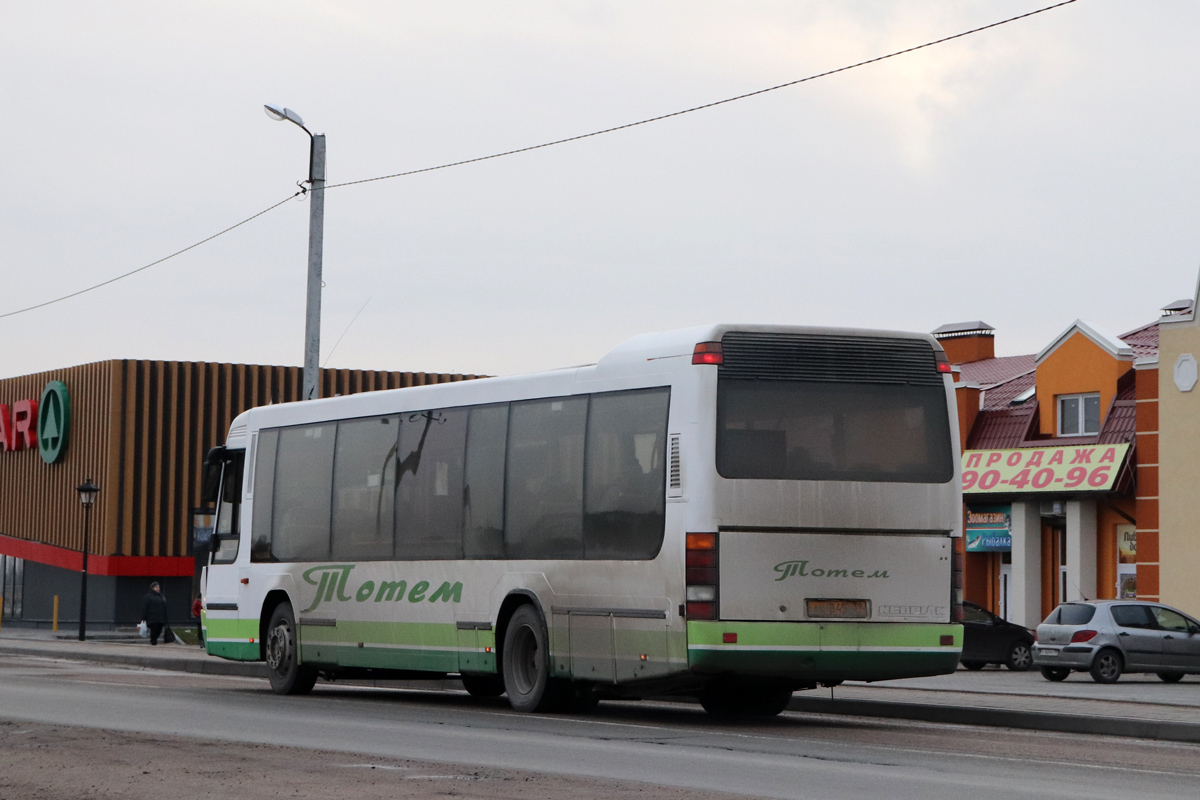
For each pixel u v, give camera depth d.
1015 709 21.31
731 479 18.20
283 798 11.02
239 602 25.80
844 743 17.05
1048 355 45.75
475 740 16.25
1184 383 40.50
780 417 18.52
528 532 20.50
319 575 24.17
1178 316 40.75
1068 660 33.34
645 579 18.62
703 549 18.05
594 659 19.30
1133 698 24.33
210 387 66.62
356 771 12.70
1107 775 14.24
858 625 18.48
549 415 20.48
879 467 18.81
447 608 21.70
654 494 18.69
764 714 21.61
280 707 21.17
